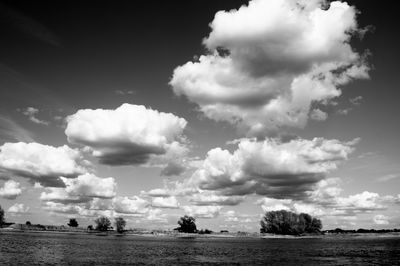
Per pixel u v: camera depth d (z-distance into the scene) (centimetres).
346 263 7881
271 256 9831
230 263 7900
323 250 12281
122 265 7131
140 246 13575
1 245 10612
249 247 14375
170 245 15225
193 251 11644
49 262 7156
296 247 14288
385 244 16688
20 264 6725
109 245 13375
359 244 16862
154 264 7500
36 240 14275
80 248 11106
